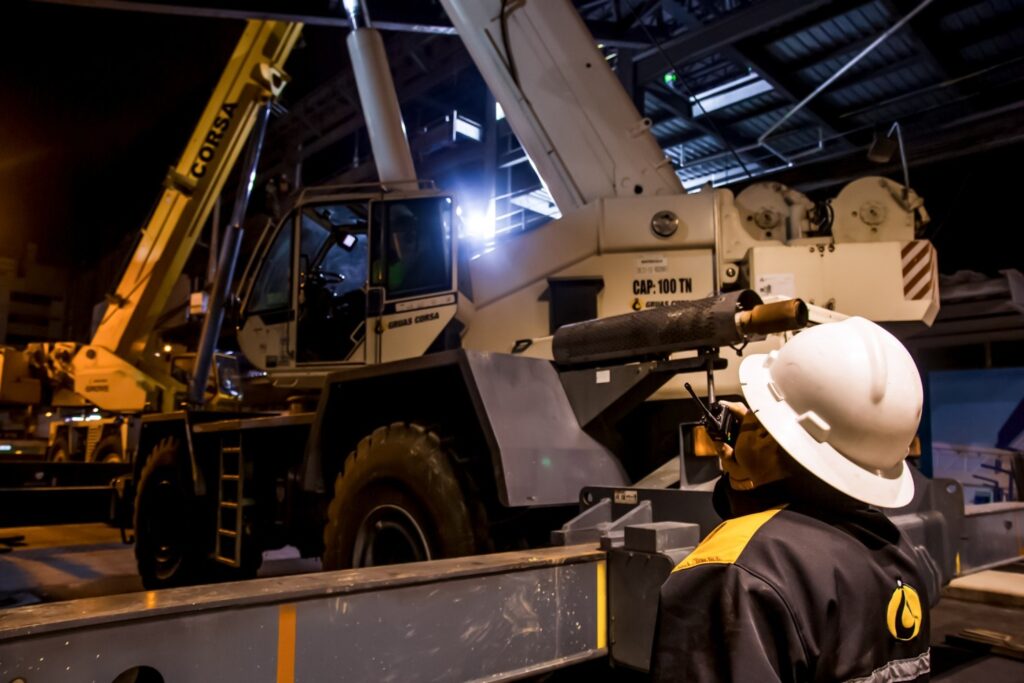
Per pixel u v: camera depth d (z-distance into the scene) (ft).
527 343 14.58
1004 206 33.96
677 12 37.47
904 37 33.88
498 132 50.01
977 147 30.81
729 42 34.68
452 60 50.78
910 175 35.65
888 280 13.82
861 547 3.91
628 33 34.55
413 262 16.19
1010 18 32.40
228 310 18.54
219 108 38.27
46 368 43.62
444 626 5.88
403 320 15.93
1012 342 30.19
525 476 10.41
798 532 3.79
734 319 9.78
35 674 3.96
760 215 14.70
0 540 30.50
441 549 10.62
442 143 51.44
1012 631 10.85
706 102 42.27
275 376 17.47
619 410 11.67
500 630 6.26
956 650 10.32
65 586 21.22
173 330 54.44
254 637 4.84
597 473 11.48
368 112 21.27
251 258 18.34
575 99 16.51
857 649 3.59
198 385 32.60
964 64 36.14
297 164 66.08
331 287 17.62
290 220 17.67
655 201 14.69
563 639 6.77
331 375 12.99
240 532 16.49
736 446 4.42
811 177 33.01
